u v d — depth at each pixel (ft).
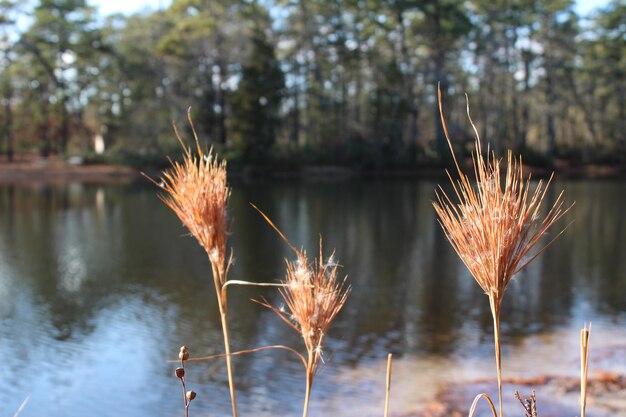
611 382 20.95
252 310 31.78
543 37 156.04
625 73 163.63
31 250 49.70
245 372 23.20
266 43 136.77
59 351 25.88
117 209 77.00
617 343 25.31
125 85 145.48
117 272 41.34
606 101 175.63
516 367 22.84
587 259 45.16
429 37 146.00
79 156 141.49
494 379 21.77
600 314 30.37
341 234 57.67
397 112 144.77
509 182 4.45
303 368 23.34
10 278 39.60
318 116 155.84
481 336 27.02
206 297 34.68
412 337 26.94
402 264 43.88
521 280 38.47
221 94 140.46
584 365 4.76
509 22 153.69
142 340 27.37
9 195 93.91
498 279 4.40
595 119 173.99
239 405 20.39
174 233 58.23
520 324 28.81
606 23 164.35
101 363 24.48
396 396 20.48
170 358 25.03
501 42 155.74
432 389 20.95
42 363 24.47
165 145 130.62
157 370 23.76
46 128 151.43
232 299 34.04
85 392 21.58
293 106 166.09
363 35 148.56
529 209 4.44
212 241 5.21
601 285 36.78
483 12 155.63
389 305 32.58
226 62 134.62
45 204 82.17
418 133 174.09
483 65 156.87
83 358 25.02
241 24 137.18
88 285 37.60
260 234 57.41
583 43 165.27
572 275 39.75
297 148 145.59
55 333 28.35
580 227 61.36
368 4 145.38
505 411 19.02
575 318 29.71
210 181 5.24
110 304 33.40
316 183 116.57
